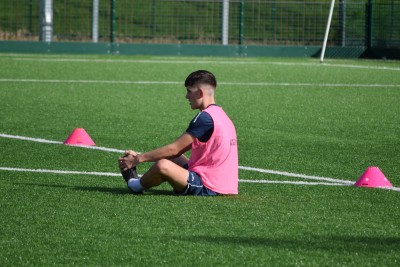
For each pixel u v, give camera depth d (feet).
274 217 47.06
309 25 256.93
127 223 45.01
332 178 61.00
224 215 47.19
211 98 52.80
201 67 177.68
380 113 103.14
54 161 66.13
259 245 40.88
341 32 238.89
